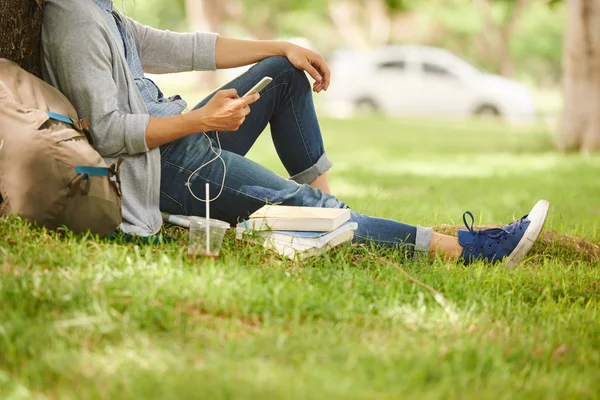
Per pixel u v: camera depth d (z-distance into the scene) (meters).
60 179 4.48
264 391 3.11
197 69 5.89
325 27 54.22
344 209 5.18
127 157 5.01
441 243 5.33
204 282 4.11
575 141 18.70
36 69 5.07
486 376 3.49
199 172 5.16
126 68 5.10
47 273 4.10
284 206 5.16
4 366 3.29
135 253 4.58
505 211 9.55
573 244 6.13
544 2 19.83
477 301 4.50
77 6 4.96
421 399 3.16
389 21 46.22
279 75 5.61
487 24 45.84
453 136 22.61
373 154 17.84
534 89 63.03
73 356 3.33
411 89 30.61
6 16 4.95
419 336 3.85
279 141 5.79
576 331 4.19
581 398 3.40
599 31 18.11
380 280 4.73
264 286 4.21
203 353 3.46
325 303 4.05
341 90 31.36
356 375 3.30
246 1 49.22
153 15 47.94
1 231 4.50
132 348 3.45
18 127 4.47
